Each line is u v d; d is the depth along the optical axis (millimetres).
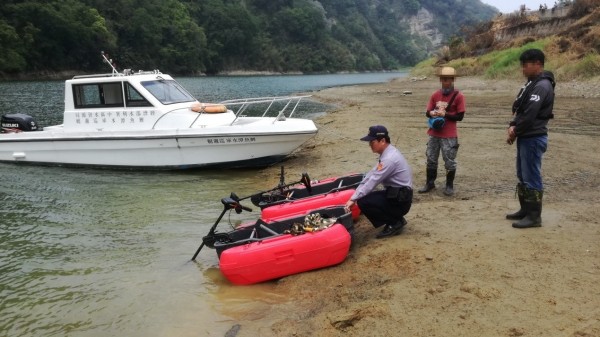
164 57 79938
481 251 4797
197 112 10727
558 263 4391
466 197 6980
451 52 47156
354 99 25875
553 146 9969
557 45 26141
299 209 6270
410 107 19875
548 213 5816
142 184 9578
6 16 56625
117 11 73875
